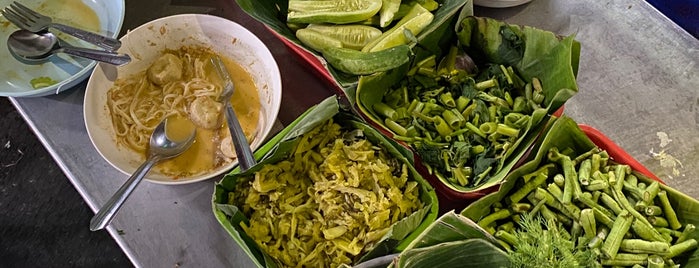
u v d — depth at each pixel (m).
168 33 0.80
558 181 0.70
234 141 0.73
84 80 0.82
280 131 0.78
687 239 0.68
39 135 0.80
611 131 0.80
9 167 0.91
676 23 0.91
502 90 0.76
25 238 0.90
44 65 0.81
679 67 0.83
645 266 0.67
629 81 0.82
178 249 0.75
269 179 0.70
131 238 0.75
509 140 0.73
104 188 0.78
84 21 0.84
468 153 0.72
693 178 0.77
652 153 0.78
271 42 0.85
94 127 0.75
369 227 0.69
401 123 0.76
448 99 0.75
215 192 0.69
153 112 0.79
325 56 0.76
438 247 0.64
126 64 0.79
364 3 0.77
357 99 0.73
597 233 0.68
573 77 0.70
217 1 0.87
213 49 0.82
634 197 0.69
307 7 0.78
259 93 0.80
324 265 0.70
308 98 0.82
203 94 0.79
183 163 0.76
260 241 0.69
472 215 0.69
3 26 0.83
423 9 0.77
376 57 0.73
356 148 0.71
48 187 0.91
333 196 0.70
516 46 0.75
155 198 0.77
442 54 0.80
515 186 0.71
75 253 0.90
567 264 0.64
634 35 0.85
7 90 0.79
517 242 0.67
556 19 0.86
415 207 0.71
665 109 0.81
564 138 0.72
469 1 0.75
